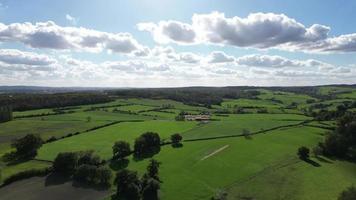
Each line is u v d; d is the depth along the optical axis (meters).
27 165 98.00
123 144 110.88
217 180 91.50
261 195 82.62
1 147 116.75
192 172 97.25
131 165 102.00
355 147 127.12
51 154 108.81
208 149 119.56
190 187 86.38
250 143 128.38
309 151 117.19
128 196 81.06
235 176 94.56
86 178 90.12
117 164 103.00
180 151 116.94
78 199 79.31
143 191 81.31
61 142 125.12
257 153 116.19
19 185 86.75
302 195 82.94
